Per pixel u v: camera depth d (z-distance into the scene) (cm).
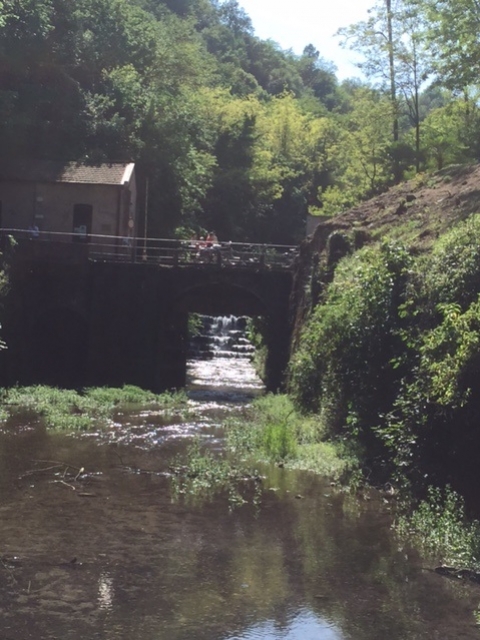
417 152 4419
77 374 3369
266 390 3362
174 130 4547
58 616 992
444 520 1341
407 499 1533
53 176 3588
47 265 3231
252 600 1062
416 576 1163
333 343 2017
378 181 4822
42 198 3584
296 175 7631
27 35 3791
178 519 1418
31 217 3588
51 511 1435
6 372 2930
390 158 4634
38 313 3228
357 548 1284
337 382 1998
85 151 4075
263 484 1692
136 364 3250
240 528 1378
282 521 1426
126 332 3256
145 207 4338
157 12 9644
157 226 4559
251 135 6706
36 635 937
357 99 5512
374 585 1125
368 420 1866
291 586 1114
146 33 5088
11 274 3023
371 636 959
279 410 2514
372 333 1919
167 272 3306
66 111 4075
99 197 3575
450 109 4231
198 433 2291
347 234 2978
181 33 6938
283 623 991
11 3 3719
